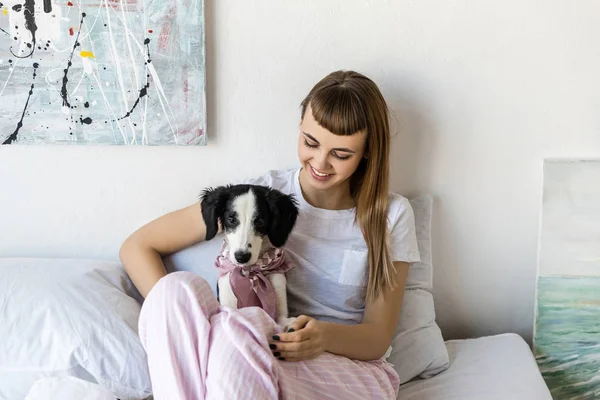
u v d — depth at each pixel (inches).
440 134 60.4
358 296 55.5
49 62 54.3
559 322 62.4
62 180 58.9
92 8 53.4
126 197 59.9
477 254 64.1
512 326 66.7
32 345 47.1
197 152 59.1
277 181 55.9
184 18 54.1
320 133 48.1
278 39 56.7
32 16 53.2
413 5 56.6
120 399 46.2
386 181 52.7
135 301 52.8
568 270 61.6
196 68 55.3
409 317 58.7
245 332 41.5
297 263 55.0
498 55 58.2
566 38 57.8
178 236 54.2
